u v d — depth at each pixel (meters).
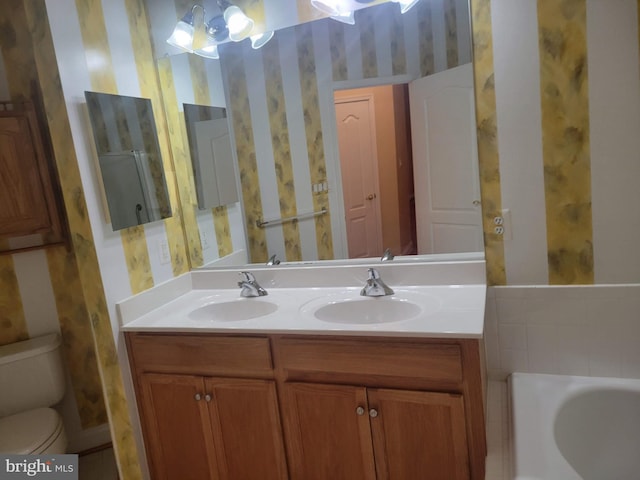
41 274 2.35
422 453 1.52
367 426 1.57
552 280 1.72
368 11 1.86
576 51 1.56
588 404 1.62
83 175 1.71
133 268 1.94
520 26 1.60
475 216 1.79
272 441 1.73
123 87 1.94
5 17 2.15
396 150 1.92
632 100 1.53
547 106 1.62
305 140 2.07
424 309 1.67
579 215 1.65
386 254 2.01
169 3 2.10
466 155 1.77
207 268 2.29
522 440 1.38
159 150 2.12
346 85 1.95
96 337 1.80
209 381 1.77
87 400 2.50
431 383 1.47
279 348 1.65
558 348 1.73
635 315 1.63
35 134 2.16
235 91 2.12
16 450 1.89
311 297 1.96
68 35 1.67
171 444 1.90
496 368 1.82
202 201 2.26
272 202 2.18
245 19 1.97
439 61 1.76
